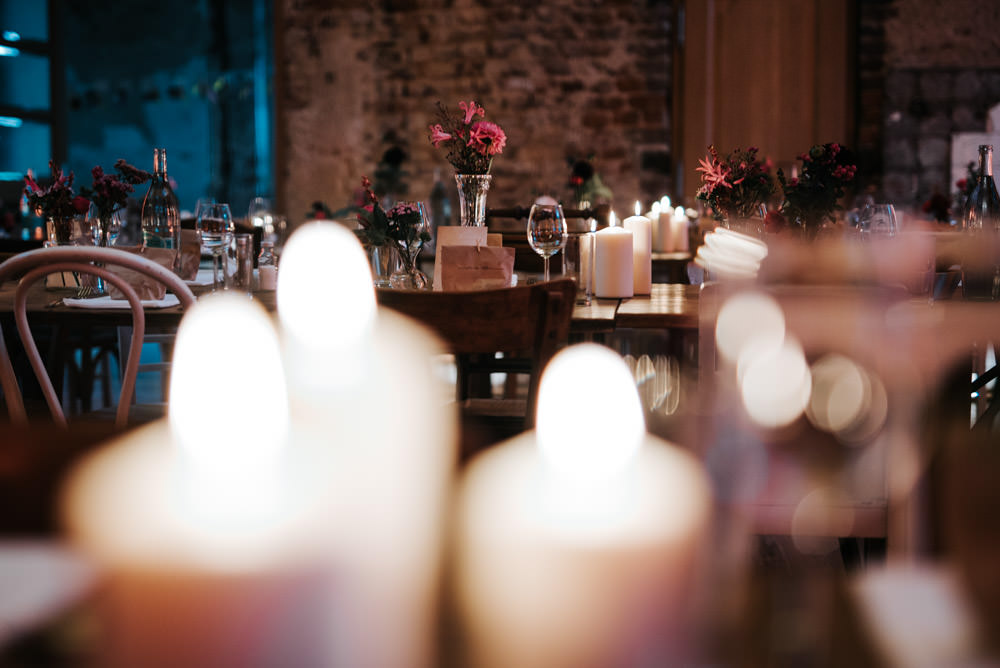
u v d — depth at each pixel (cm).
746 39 716
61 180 274
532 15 752
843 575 41
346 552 42
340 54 775
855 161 273
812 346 141
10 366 192
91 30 1017
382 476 50
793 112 712
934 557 44
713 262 151
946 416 122
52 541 46
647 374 466
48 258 187
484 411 249
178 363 50
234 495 48
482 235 266
